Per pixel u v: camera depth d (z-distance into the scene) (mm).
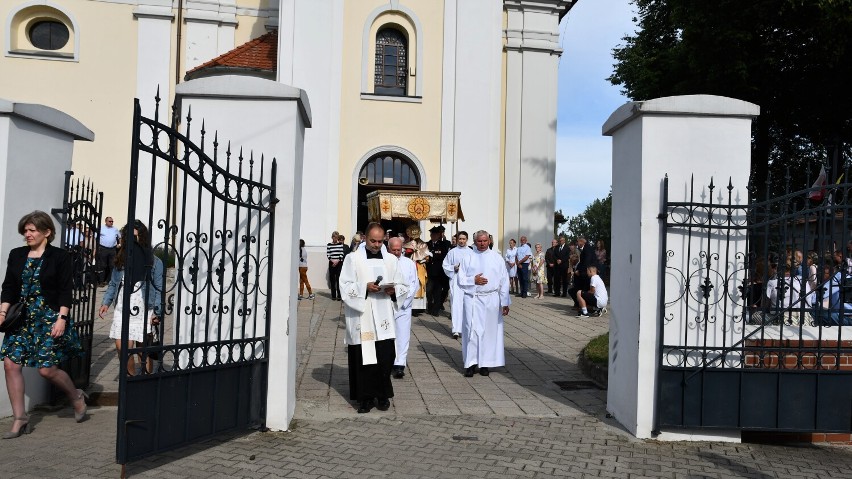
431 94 21188
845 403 6363
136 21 22469
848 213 6379
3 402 6793
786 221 6398
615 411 7133
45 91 22000
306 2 20359
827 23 17766
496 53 21359
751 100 20359
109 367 9016
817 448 6500
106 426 6617
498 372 9727
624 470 5648
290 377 6688
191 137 6547
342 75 20656
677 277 6535
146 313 5254
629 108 6676
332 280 17500
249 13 23297
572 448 6195
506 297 9586
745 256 6484
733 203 6516
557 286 21156
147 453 5191
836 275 6609
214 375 5852
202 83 6504
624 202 6961
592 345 10617
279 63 20297
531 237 23094
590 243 16406
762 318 6395
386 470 5484
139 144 5066
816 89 20250
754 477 5582
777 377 6391
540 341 12492
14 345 6250
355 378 7547
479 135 21266
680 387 6426
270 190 6398
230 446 5992
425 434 6539
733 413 6395
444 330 13508
